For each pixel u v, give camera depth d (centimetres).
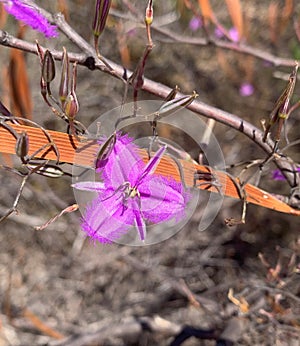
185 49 106
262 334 46
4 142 26
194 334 49
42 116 94
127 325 56
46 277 106
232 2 40
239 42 53
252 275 61
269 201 30
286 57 91
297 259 50
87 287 104
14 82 36
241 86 103
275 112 28
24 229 113
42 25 29
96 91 107
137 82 26
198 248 98
